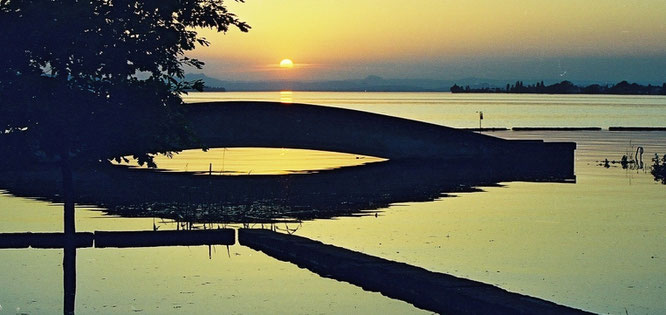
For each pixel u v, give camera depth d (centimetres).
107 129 1698
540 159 5825
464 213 3462
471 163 6075
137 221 3088
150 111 1717
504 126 14525
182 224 2969
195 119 5666
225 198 3944
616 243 2667
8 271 2045
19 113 1644
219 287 1884
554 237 2770
